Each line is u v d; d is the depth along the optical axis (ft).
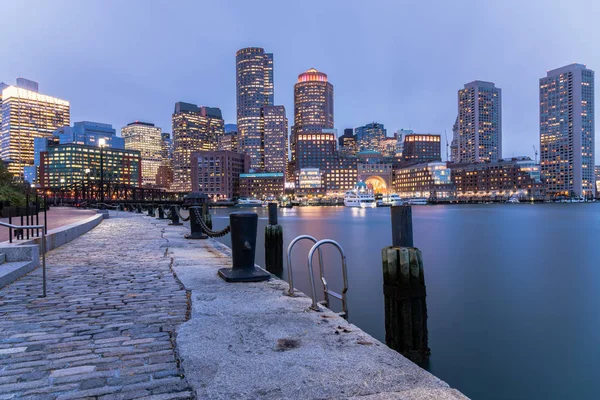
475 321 50.11
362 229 228.22
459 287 71.46
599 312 53.83
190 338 15.52
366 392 11.01
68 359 13.88
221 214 452.35
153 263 34.71
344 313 21.30
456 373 34.76
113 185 583.99
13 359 13.89
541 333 45.42
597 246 136.26
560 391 31.68
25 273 29.48
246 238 27.45
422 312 28.37
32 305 21.01
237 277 26.25
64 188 399.65
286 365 12.90
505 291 67.72
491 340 42.93
